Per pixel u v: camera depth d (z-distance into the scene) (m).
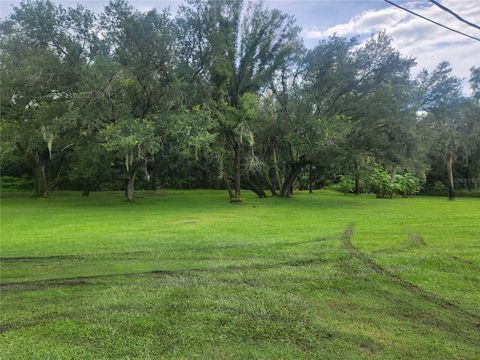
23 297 5.58
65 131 22.52
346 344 4.09
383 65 24.42
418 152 23.61
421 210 17.69
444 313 4.92
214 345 4.08
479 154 34.44
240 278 6.43
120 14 21.33
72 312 5.00
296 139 23.22
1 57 22.17
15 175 42.75
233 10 23.59
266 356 3.84
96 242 9.62
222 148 24.06
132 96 22.16
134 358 3.81
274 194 30.16
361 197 30.84
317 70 25.05
